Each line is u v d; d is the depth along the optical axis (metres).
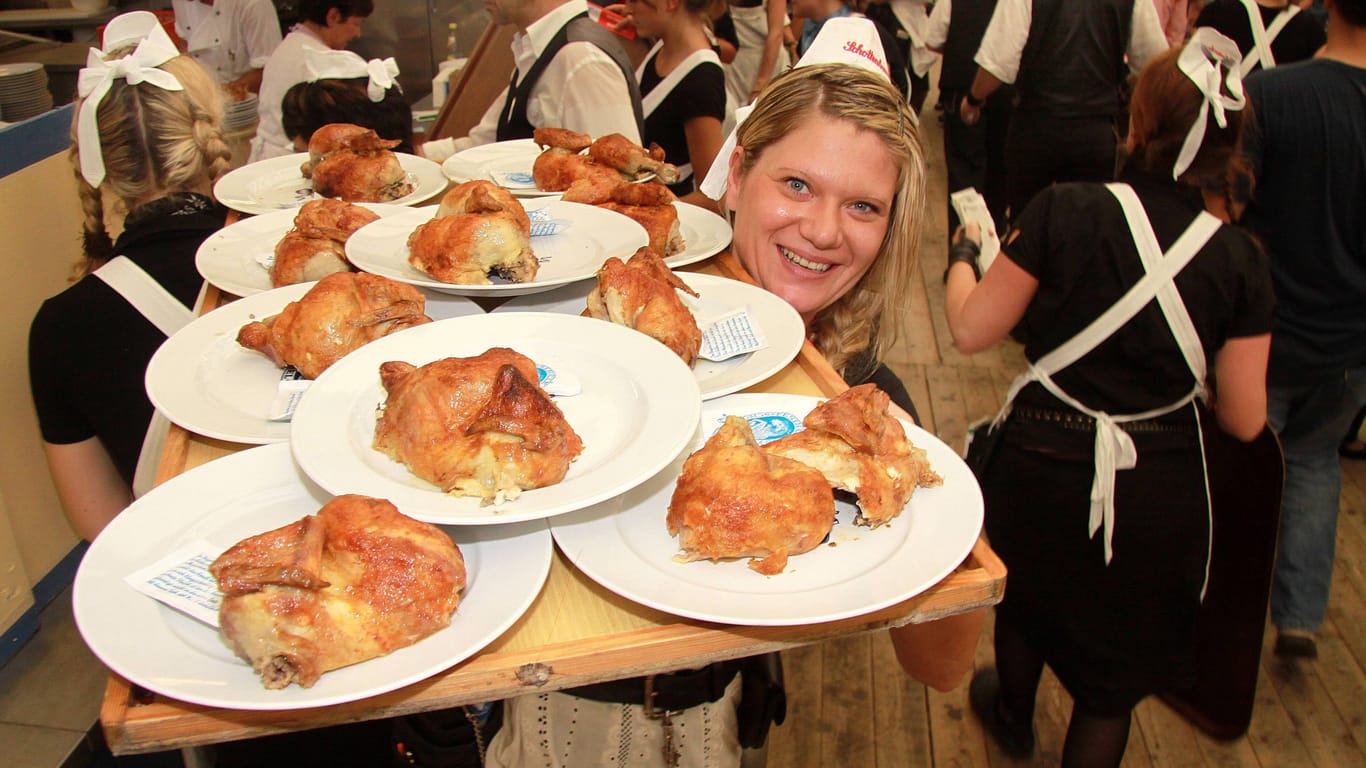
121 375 1.59
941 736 2.59
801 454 0.91
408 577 0.74
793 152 1.41
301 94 2.34
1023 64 4.21
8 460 1.95
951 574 0.87
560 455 0.88
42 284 2.09
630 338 1.13
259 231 1.64
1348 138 2.32
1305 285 2.48
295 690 0.70
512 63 3.40
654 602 0.78
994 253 2.34
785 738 2.56
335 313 1.13
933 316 4.88
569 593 0.85
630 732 1.35
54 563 2.07
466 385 0.91
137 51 1.67
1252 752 2.55
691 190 3.19
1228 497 2.23
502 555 0.84
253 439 1.00
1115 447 1.93
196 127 1.71
